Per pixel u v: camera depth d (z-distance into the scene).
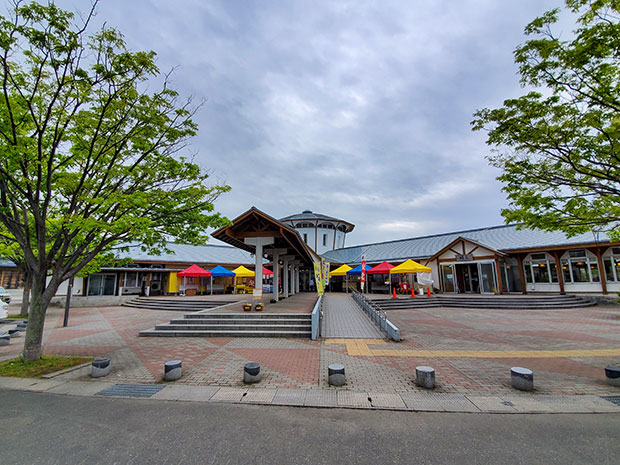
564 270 21.33
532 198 6.97
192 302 19.39
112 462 3.27
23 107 7.14
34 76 7.08
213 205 9.42
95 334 11.36
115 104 7.51
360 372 6.41
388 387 5.54
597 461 3.23
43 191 8.01
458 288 24.55
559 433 3.85
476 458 3.29
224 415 4.45
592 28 5.14
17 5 5.89
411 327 11.98
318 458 3.31
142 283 25.86
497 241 25.38
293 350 8.42
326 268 21.56
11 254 14.28
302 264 30.45
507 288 23.38
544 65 5.78
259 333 10.28
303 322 11.16
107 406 4.84
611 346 8.55
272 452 3.44
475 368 6.66
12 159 6.79
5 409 4.75
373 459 3.28
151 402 4.98
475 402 4.84
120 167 8.52
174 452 3.45
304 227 36.56
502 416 4.36
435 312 16.84
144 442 3.68
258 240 13.85
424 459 3.28
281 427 4.05
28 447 3.58
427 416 4.38
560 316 14.55
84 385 5.85
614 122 5.93
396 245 33.00
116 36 6.95
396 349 8.45
